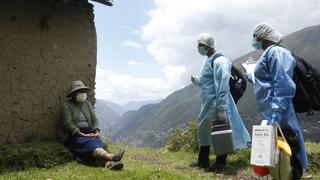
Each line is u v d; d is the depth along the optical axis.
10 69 2.98
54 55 3.25
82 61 3.46
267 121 2.06
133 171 2.71
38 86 3.14
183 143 4.23
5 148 2.76
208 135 3.10
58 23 3.29
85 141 3.01
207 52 3.07
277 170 1.99
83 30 3.48
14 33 3.02
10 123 2.97
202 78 3.08
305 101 2.07
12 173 2.62
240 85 3.07
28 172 2.68
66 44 3.34
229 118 2.92
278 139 2.01
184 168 3.18
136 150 4.12
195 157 3.77
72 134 3.08
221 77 2.91
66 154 2.98
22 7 3.07
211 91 3.02
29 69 3.09
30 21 3.11
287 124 2.05
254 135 2.01
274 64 2.08
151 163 3.40
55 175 2.63
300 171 2.06
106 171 2.76
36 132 3.12
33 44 3.12
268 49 2.14
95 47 3.56
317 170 3.10
